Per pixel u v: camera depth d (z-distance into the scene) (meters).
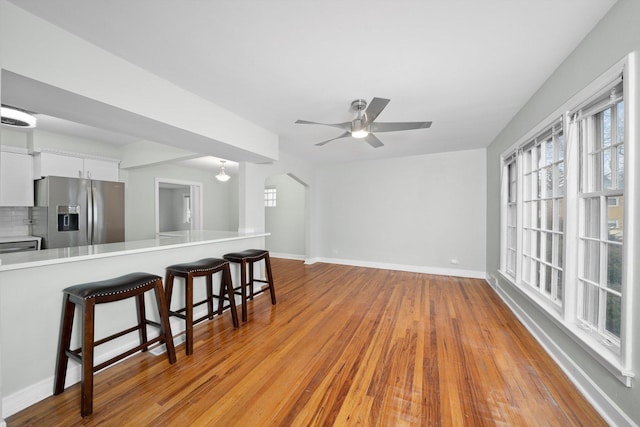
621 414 1.38
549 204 2.42
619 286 1.57
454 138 3.94
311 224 5.96
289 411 1.55
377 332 2.59
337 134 3.74
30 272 1.61
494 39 1.70
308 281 4.51
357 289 4.04
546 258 2.46
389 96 2.52
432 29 1.61
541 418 1.50
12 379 1.53
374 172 5.53
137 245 2.37
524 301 2.75
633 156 1.32
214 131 2.71
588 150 1.82
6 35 1.39
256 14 1.47
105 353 2.01
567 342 1.92
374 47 1.79
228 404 1.61
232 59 1.93
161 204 8.57
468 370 1.95
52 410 1.54
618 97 1.48
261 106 2.78
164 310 2.01
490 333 2.55
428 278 4.66
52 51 1.57
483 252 4.60
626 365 1.35
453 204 4.81
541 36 1.68
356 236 5.74
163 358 2.11
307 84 2.30
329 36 1.67
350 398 1.66
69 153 3.92
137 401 1.62
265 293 3.85
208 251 3.04
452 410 1.56
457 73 2.12
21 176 3.64
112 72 1.87
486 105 2.74
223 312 3.12
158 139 2.72
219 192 7.06
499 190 3.69
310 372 1.93
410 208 5.18
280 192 6.79
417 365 2.02
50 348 1.69
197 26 1.58
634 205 1.33
